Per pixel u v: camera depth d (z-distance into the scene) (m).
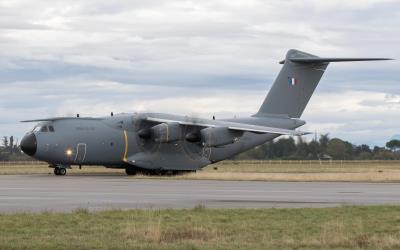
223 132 67.88
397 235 22.30
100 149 67.56
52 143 65.50
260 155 140.00
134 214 27.08
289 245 20.16
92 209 30.17
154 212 27.86
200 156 72.94
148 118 69.38
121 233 22.14
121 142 68.38
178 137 68.25
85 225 24.09
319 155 140.25
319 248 19.83
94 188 44.62
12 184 49.03
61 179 57.72
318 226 24.30
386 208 30.03
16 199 35.44
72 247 18.56
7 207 31.06
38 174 69.44
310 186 49.12
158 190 42.97
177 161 71.25
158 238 20.97
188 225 24.23
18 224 24.12
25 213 27.53
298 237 21.92
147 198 36.56
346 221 25.59
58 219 25.45
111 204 32.78
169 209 29.25
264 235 22.14
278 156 140.38
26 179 57.44
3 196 37.44
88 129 67.38
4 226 23.64
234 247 19.22
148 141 69.75
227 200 35.62
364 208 30.00
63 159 66.31
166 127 67.62
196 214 27.53
